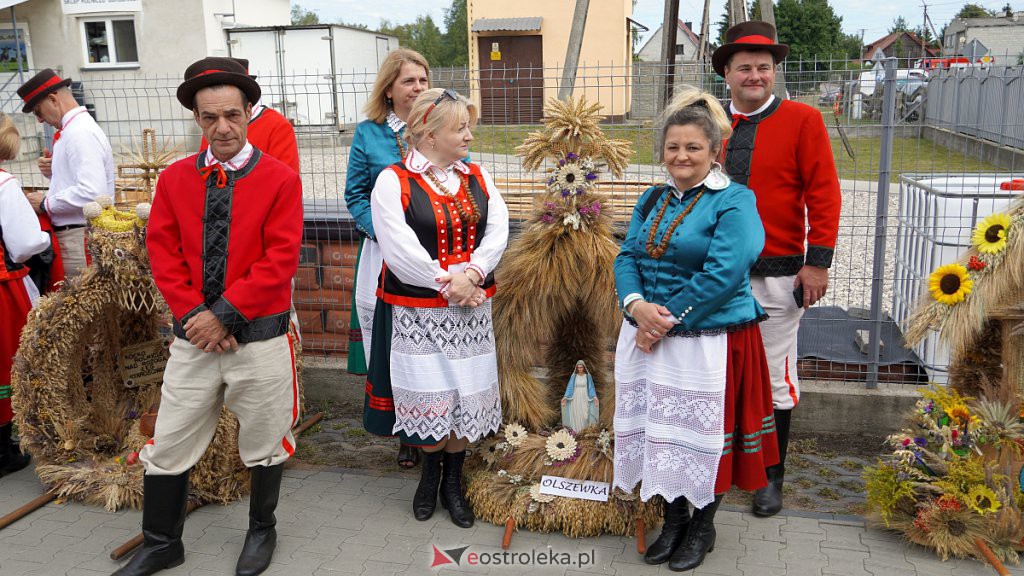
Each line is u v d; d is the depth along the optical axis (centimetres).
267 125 408
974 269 312
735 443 298
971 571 300
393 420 340
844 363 441
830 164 329
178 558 308
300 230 297
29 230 379
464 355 322
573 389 358
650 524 330
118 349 404
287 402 304
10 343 383
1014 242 304
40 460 370
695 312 279
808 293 332
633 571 303
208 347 282
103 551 319
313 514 349
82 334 379
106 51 1602
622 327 311
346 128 500
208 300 290
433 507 345
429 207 315
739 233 276
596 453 340
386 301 327
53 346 357
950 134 449
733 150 343
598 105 346
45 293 429
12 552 318
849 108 443
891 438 329
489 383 333
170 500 300
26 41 1600
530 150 348
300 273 491
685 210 289
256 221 289
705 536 304
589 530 327
